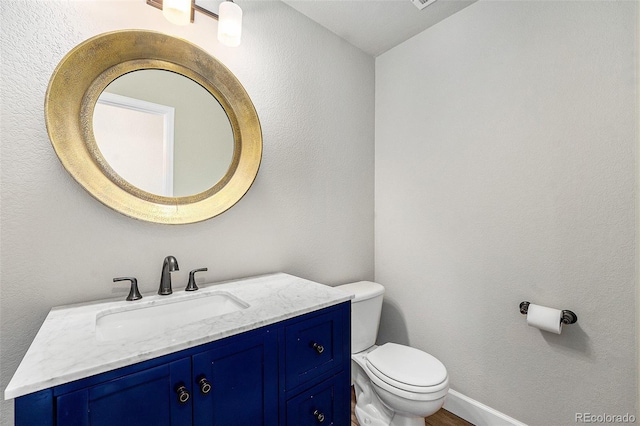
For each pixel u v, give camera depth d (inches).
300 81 68.2
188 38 51.9
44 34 39.7
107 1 44.4
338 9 67.6
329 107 74.5
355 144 80.9
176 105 50.6
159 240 48.7
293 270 66.9
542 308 52.6
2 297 36.9
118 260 45.0
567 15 52.4
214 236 54.7
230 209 56.7
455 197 68.6
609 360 47.9
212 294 48.4
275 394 36.7
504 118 60.5
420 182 75.7
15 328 37.6
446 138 70.3
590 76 49.8
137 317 41.4
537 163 55.9
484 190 63.6
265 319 35.8
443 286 70.9
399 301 80.5
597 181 49.1
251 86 59.9
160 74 49.1
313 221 70.9
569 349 52.1
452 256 69.2
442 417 66.7
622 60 46.7
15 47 37.9
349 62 79.5
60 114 39.9
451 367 69.4
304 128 69.0
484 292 63.6
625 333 46.4
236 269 57.5
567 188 52.3
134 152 46.4
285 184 65.4
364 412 63.1
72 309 39.2
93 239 43.1
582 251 50.7
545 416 54.8
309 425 40.3
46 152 39.7
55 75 39.2
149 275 47.7
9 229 37.4
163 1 43.9
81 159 41.3
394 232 81.8
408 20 71.3
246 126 58.1
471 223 65.8
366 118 84.0
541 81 55.4
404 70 79.4
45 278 39.6
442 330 71.1
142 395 27.2
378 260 85.3
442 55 71.3
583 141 50.6
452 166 69.2
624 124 46.6
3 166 37.1
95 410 24.9
